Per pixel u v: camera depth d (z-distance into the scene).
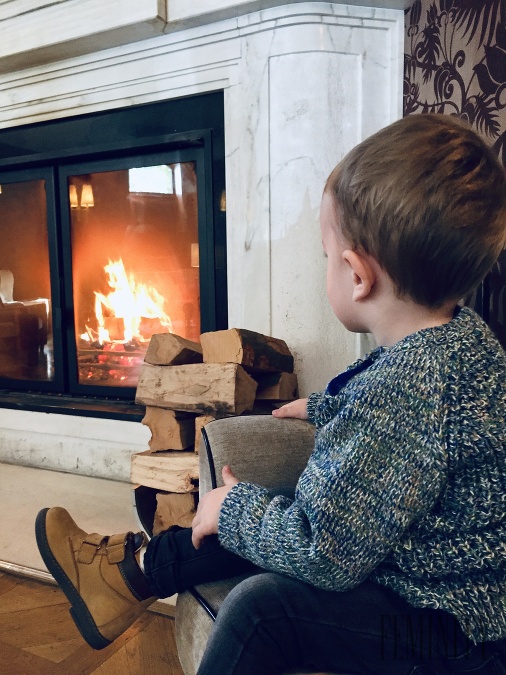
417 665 0.57
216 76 1.74
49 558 0.86
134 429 1.97
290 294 1.67
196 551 0.78
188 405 1.42
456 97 1.48
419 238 0.57
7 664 1.07
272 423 0.93
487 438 0.54
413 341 0.58
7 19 1.91
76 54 1.92
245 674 0.58
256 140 1.69
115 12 1.73
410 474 0.55
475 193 0.56
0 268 2.36
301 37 1.60
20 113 2.10
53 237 2.17
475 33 1.41
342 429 0.59
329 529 0.55
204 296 1.92
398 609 0.58
